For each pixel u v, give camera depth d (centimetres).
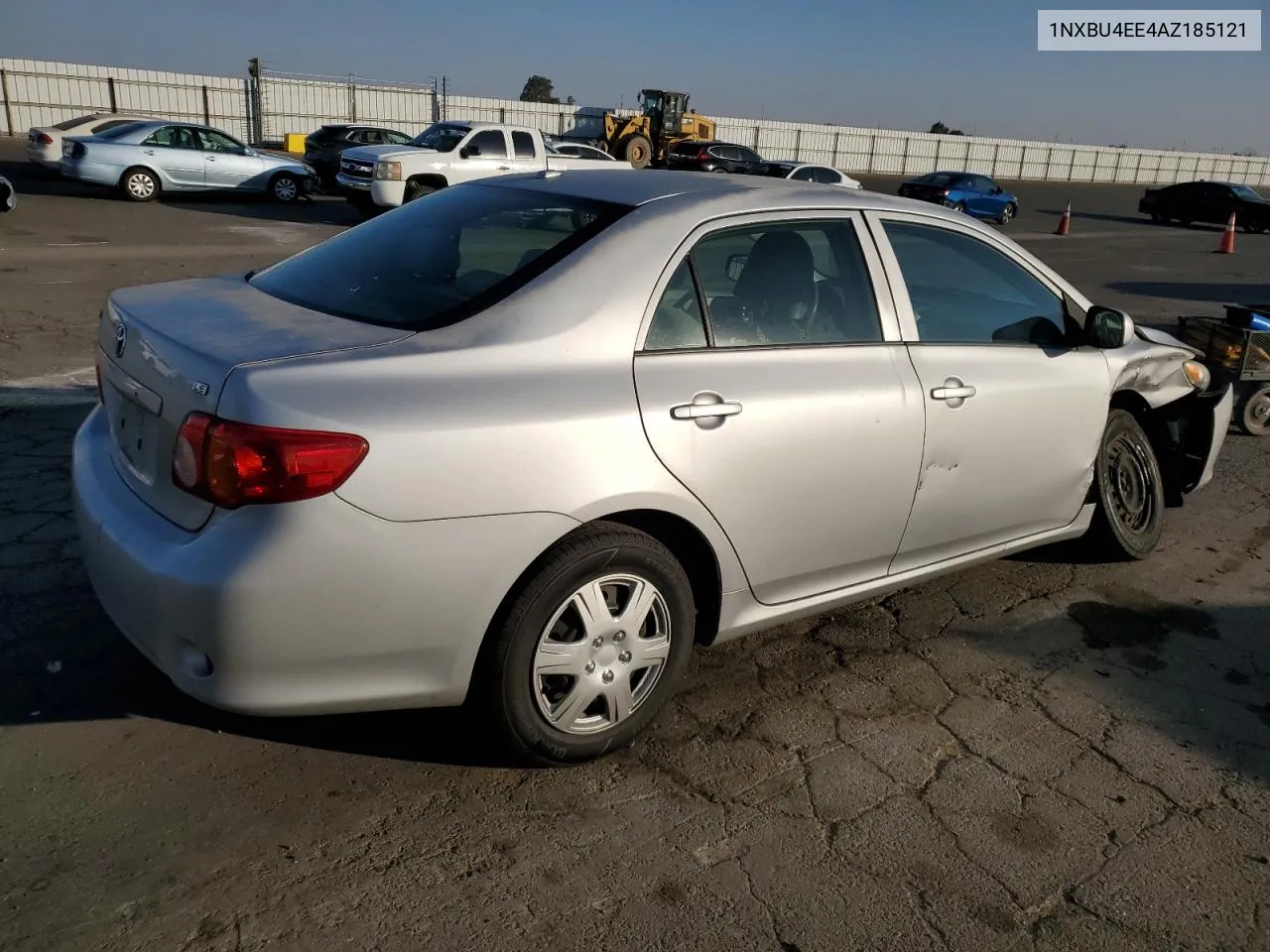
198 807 270
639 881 253
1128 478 466
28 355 731
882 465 332
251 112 3891
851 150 5347
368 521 238
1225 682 371
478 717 277
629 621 287
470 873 252
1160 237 2684
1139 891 261
